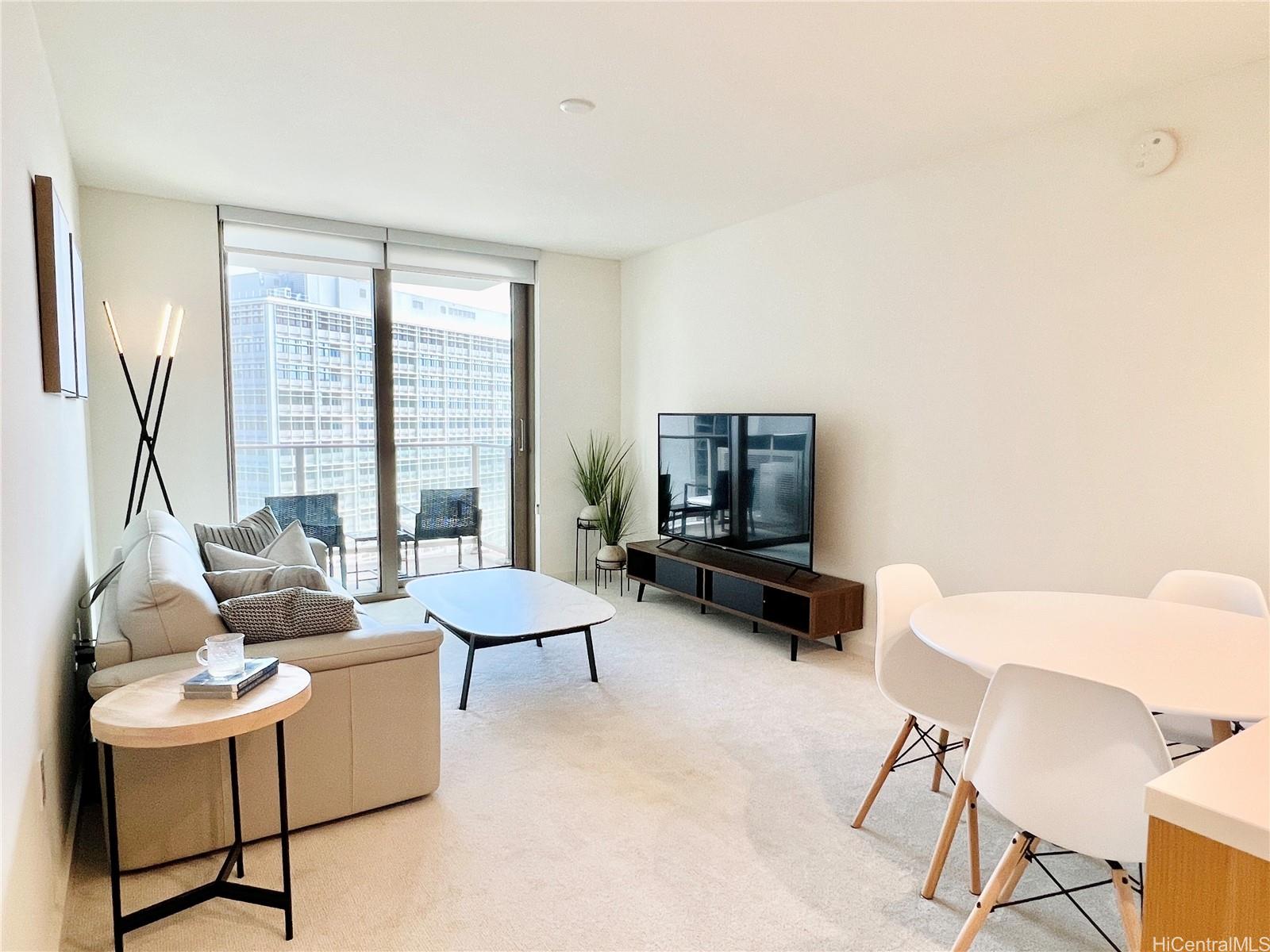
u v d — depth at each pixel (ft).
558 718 10.87
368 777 8.07
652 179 13.28
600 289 20.12
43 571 6.40
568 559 20.27
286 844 6.26
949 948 6.18
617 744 10.02
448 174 13.03
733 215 15.62
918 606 8.08
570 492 20.12
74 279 9.30
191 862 7.32
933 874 6.78
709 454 16.17
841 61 8.80
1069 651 6.28
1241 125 8.86
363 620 9.30
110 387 14.33
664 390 18.93
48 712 6.31
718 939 6.30
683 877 7.13
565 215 15.70
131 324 14.47
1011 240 11.22
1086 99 9.84
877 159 12.14
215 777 7.31
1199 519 9.36
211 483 15.33
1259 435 8.84
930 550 12.60
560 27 8.04
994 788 5.41
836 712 11.14
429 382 18.35
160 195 14.42
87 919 6.44
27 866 4.95
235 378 15.93
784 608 14.46
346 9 7.68
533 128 10.89
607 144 11.52
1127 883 5.09
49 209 7.16
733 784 8.94
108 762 5.82
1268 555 8.82
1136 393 9.90
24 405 5.76
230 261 15.72
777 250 15.37
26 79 6.84
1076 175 10.43
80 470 10.94
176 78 9.27
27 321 6.20
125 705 6.00
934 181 12.28
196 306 15.02
